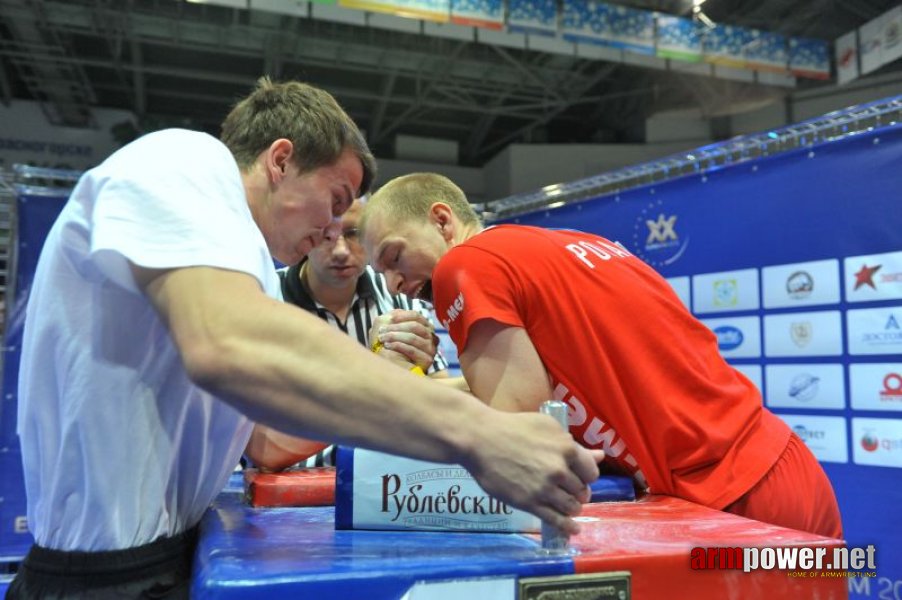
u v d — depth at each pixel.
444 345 3.23
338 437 0.58
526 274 1.03
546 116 8.41
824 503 1.08
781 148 2.68
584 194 3.53
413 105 8.08
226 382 0.57
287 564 0.58
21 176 2.60
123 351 0.75
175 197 0.65
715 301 2.77
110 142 7.89
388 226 1.26
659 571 0.61
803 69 6.43
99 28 6.21
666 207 2.90
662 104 8.16
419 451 0.59
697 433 1.01
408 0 4.99
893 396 2.28
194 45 6.59
